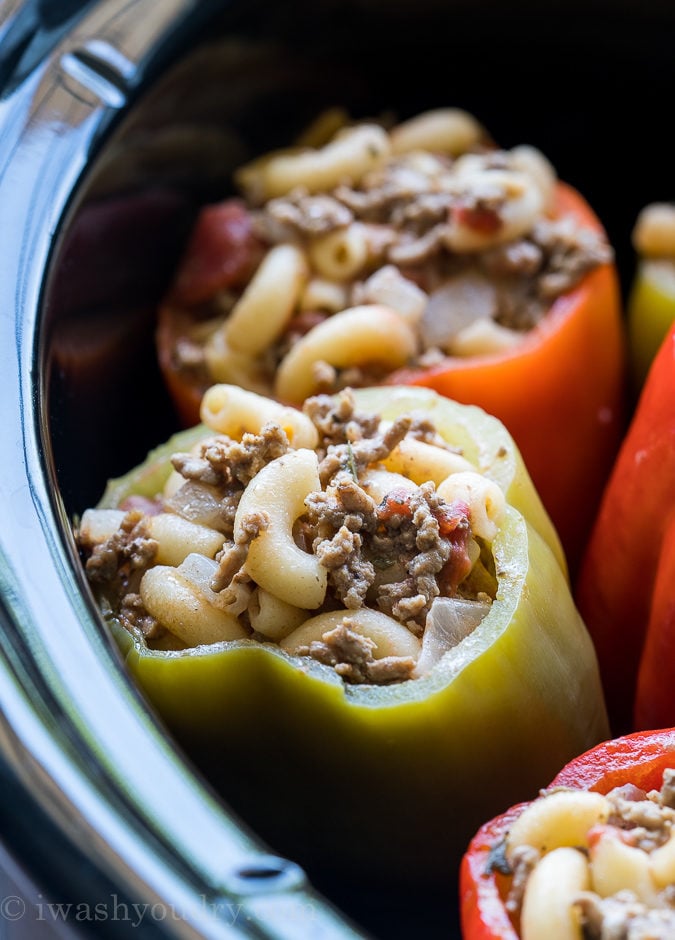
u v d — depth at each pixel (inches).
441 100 23.2
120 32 19.6
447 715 16.6
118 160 19.6
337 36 21.8
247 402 17.6
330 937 14.1
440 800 16.9
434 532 16.9
